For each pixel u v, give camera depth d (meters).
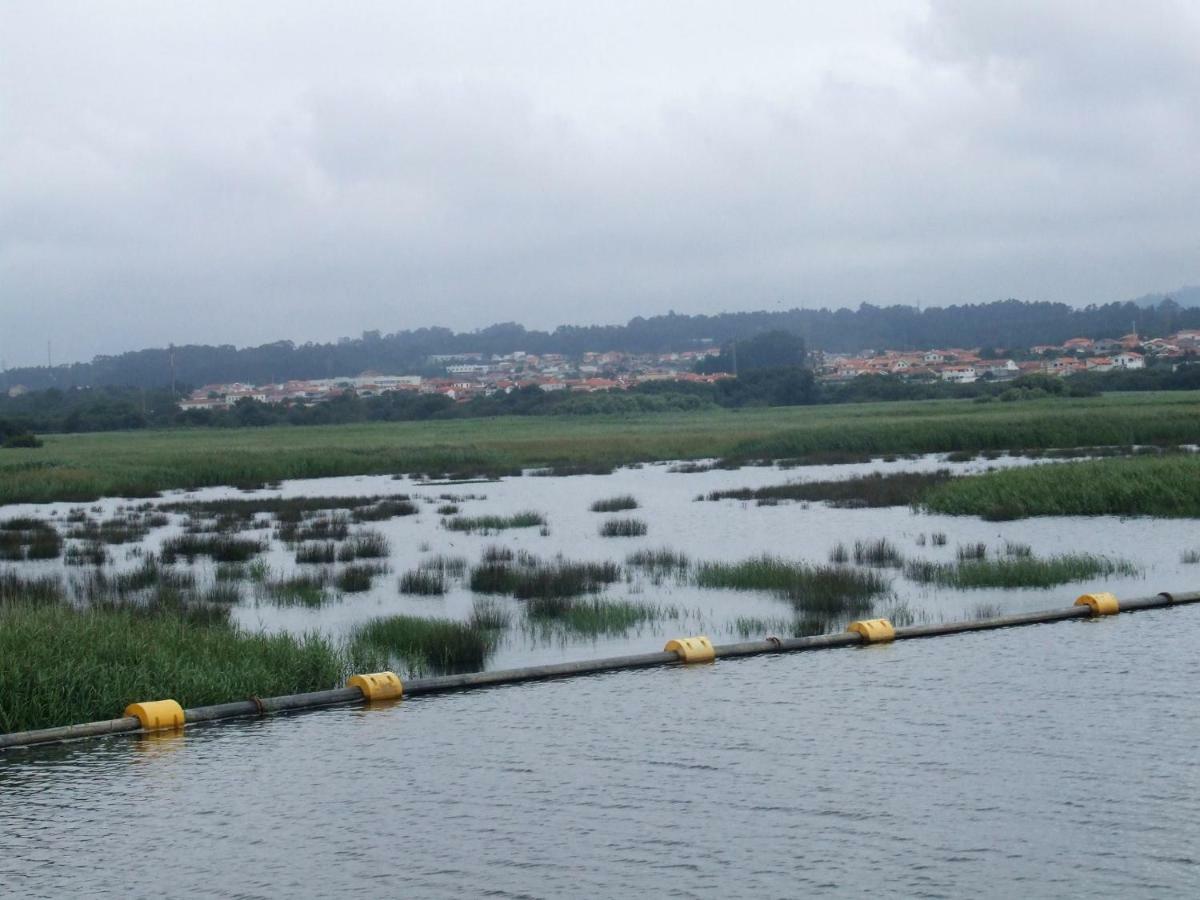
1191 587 24.83
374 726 15.55
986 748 13.97
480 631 20.52
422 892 10.60
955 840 11.34
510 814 12.32
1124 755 13.59
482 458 75.94
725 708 16.00
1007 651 18.89
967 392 164.50
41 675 15.49
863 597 23.98
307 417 168.00
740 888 10.47
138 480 63.19
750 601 24.36
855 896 10.27
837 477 57.53
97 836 11.95
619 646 20.34
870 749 14.07
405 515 44.91
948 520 38.28
